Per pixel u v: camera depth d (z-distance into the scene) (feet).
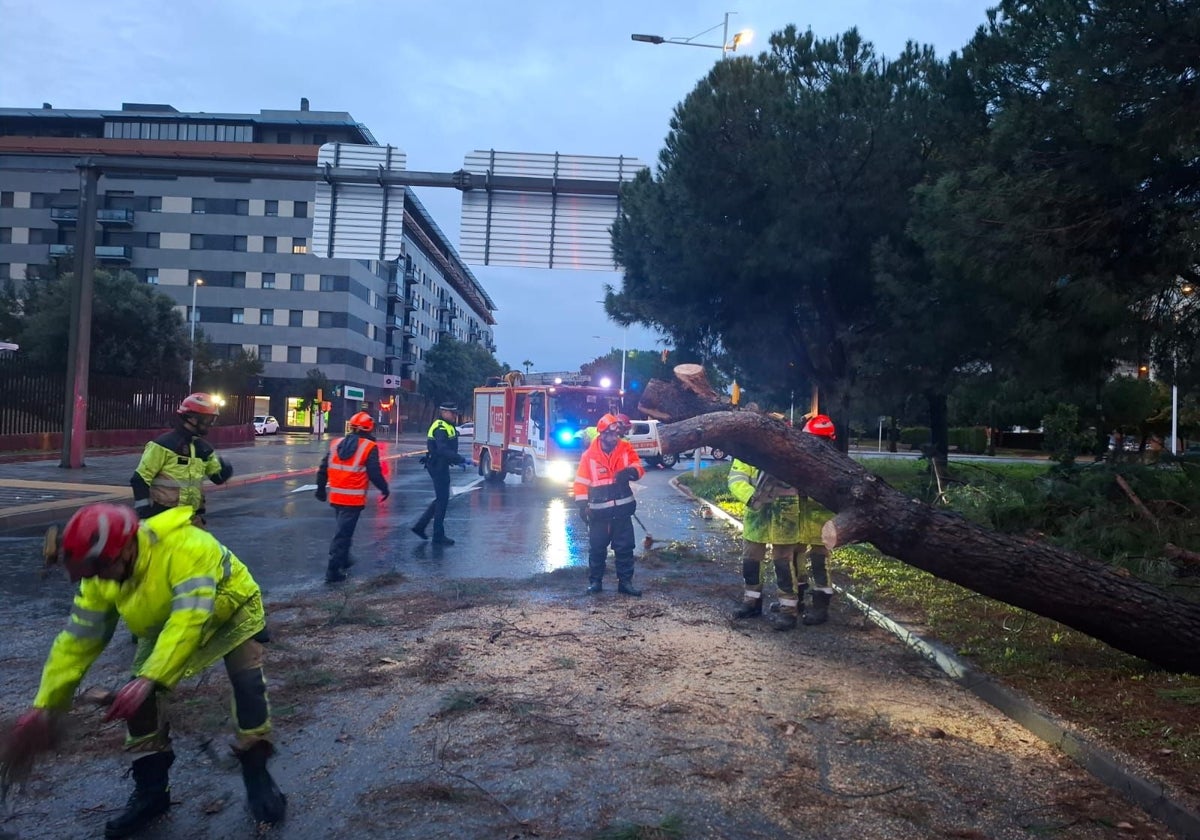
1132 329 28.81
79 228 62.64
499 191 48.34
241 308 211.82
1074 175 28.19
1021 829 11.44
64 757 13.25
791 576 22.90
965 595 25.32
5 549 33.22
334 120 217.77
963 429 179.11
